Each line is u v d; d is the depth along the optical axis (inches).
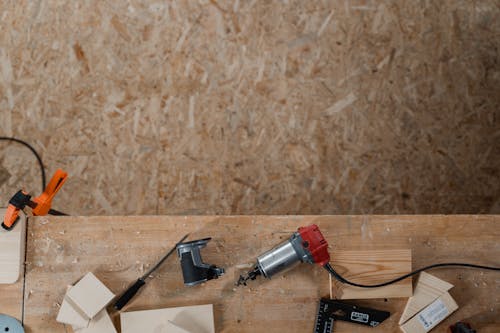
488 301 58.2
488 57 83.7
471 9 83.2
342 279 55.6
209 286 57.1
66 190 78.7
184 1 78.8
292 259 53.4
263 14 79.9
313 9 80.5
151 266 56.8
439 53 82.7
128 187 79.6
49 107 78.0
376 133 82.1
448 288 57.0
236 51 79.7
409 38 82.1
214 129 80.0
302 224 57.9
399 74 82.1
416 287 57.4
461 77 83.3
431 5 82.4
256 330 57.0
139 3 78.4
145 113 79.0
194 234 57.3
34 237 56.5
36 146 78.2
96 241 56.8
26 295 55.9
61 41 77.7
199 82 79.4
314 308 57.4
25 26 77.4
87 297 54.7
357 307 57.1
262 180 80.8
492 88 83.9
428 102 82.8
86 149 78.7
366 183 82.3
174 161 79.8
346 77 81.3
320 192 81.6
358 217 58.2
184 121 79.6
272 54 80.2
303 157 81.3
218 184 80.4
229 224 57.6
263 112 80.4
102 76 78.2
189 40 79.0
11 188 77.7
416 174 83.0
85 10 77.8
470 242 58.6
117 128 78.9
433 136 83.0
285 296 57.4
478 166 84.0
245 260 57.3
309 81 80.8
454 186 83.7
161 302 56.6
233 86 79.9
